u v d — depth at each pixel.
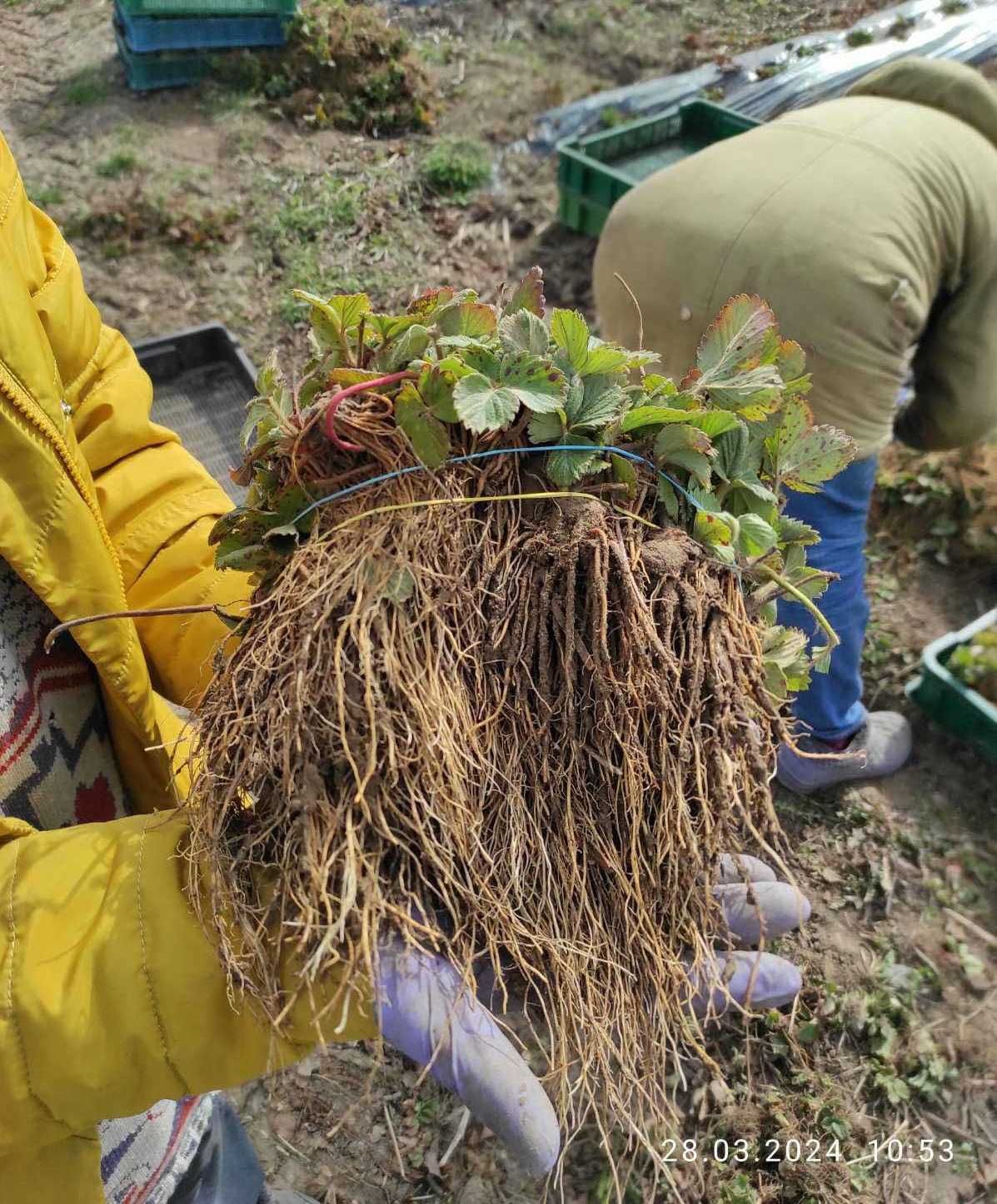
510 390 0.70
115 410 1.00
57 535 0.82
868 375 1.64
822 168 1.67
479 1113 0.70
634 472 0.74
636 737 0.73
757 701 0.77
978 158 1.75
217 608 0.77
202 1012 0.69
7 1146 0.69
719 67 4.14
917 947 1.92
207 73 3.75
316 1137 1.66
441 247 3.42
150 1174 1.01
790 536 0.85
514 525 0.74
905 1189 1.64
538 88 4.03
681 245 1.73
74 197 3.31
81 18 4.07
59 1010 0.68
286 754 0.66
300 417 0.72
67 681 0.90
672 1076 1.71
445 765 0.69
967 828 2.10
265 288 3.19
